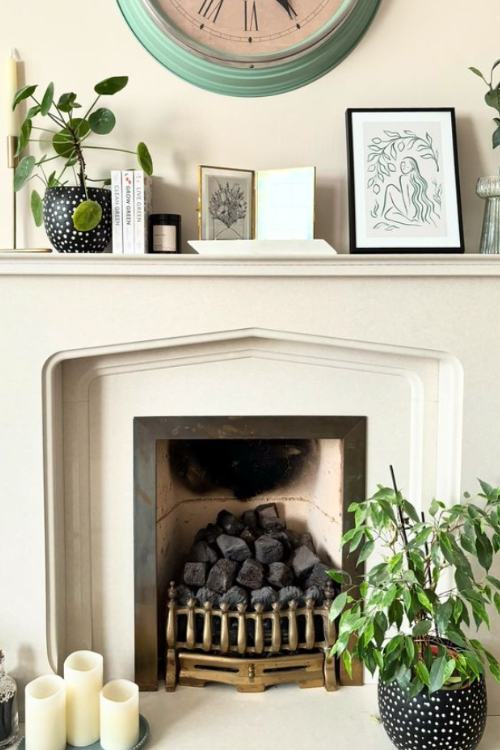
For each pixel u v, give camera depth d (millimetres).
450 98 1995
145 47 1951
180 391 1930
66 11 1937
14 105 1846
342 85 1983
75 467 1935
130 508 1960
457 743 1639
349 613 1634
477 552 1600
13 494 1840
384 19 1972
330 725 1835
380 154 1945
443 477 1937
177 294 1801
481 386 1846
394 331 1825
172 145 1983
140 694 1974
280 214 1929
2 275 1775
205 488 2291
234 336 1826
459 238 1928
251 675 1968
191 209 2000
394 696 1673
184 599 2029
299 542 2211
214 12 1952
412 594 1597
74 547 1955
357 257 1739
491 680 1918
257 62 1938
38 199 1884
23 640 1873
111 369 1910
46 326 1801
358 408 1953
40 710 1693
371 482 1978
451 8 1973
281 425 1944
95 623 1990
